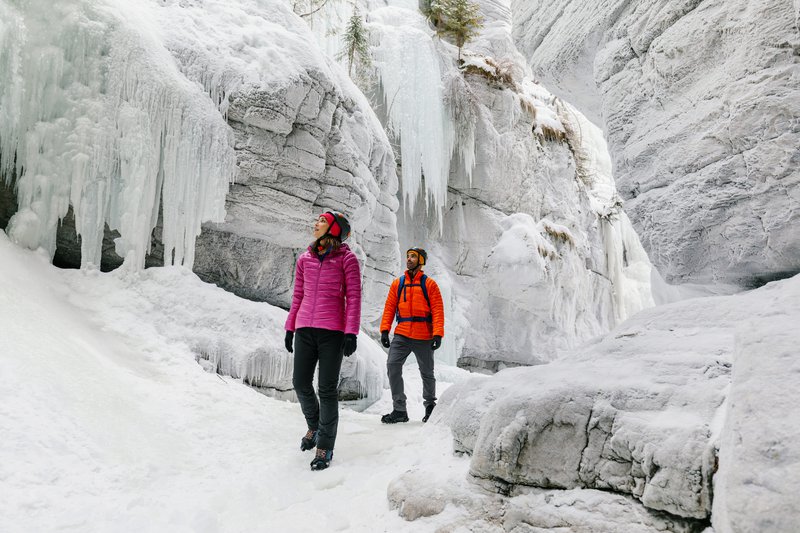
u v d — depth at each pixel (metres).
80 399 2.86
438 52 14.12
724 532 1.32
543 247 13.70
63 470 2.26
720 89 3.79
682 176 4.14
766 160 3.37
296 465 2.91
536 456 1.98
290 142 6.46
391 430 4.09
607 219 18.14
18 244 4.57
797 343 1.42
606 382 2.04
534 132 16.11
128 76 5.27
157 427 3.07
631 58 4.89
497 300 14.03
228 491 2.45
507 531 1.84
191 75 5.92
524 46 7.07
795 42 3.26
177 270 5.38
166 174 5.46
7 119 4.58
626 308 18.80
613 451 1.82
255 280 6.72
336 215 3.22
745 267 3.68
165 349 4.41
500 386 2.80
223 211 5.84
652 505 1.63
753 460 1.25
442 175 13.25
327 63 7.60
